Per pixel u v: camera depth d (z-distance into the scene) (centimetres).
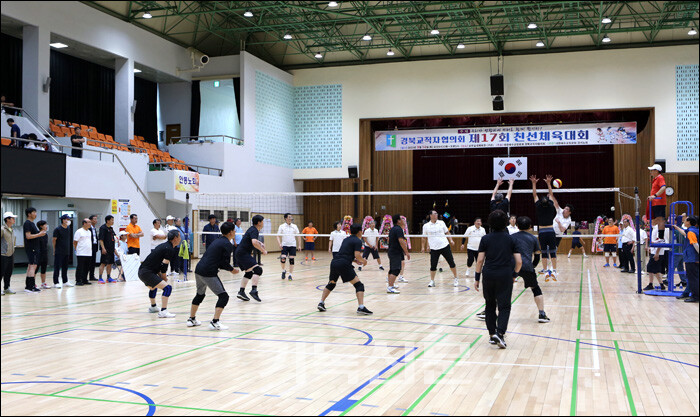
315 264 1944
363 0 2019
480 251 602
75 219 1758
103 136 1939
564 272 1552
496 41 2316
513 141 2483
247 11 2097
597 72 2331
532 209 2733
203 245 2067
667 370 493
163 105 2442
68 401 412
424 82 2500
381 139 2623
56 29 1667
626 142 2383
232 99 2347
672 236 1036
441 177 2805
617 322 748
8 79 1828
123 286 1247
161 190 1931
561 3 1933
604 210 2648
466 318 788
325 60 2605
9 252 1102
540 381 458
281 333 682
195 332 693
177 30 2239
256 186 2380
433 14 2133
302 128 2636
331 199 2820
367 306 914
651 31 2212
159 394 429
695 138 2236
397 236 1080
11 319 801
